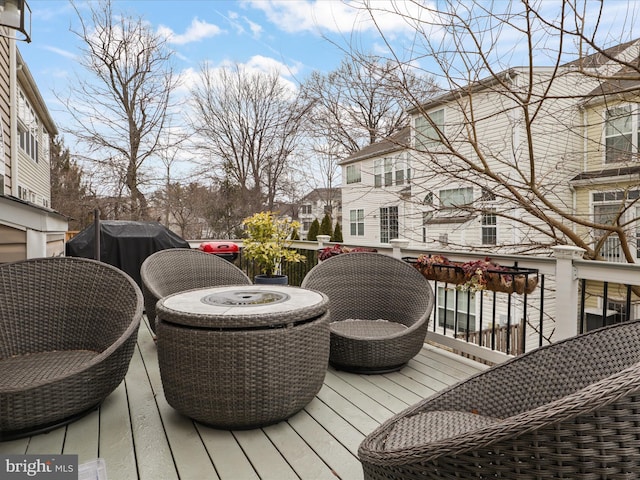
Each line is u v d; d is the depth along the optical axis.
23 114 9.49
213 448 1.76
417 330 2.73
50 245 3.65
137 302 2.20
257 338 1.82
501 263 3.00
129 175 15.22
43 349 2.38
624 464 0.75
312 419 2.06
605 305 2.34
